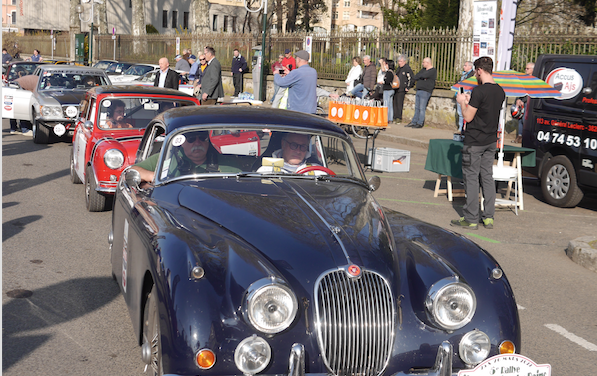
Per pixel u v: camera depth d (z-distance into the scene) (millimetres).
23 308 4770
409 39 19141
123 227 4438
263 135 4320
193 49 31219
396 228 3902
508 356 3094
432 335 3168
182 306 2902
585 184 8852
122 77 24625
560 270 6324
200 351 2832
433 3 26078
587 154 8797
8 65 16938
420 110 17781
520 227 8016
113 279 5496
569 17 27234
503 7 10047
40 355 3984
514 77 8250
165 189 4062
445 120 17688
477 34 10227
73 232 6977
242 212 3523
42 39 52938
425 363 3139
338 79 21844
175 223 3521
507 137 15555
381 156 11453
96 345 4172
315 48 22938
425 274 3299
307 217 3496
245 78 27125
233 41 28297
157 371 3111
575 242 6824
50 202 8398
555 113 9359
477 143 7547
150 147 4902
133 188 4516
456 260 3473
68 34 49344
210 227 3453
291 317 2922
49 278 5465
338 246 3229
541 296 5559
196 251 3123
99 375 3742
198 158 4176
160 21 55969
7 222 7305
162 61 13227
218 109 4594
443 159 9289
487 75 7441
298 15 47719
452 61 17812
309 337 2998
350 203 3850
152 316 3309
